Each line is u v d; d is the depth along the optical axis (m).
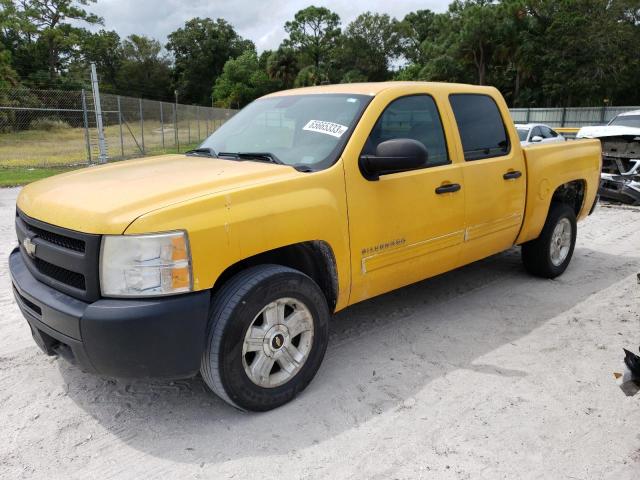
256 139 4.05
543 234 5.38
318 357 3.37
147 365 2.72
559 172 5.29
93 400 3.33
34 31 66.12
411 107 4.02
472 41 52.72
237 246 2.91
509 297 5.11
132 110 23.31
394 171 3.76
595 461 2.79
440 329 4.39
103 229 2.68
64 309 2.76
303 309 3.24
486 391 3.44
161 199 2.85
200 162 3.75
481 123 4.59
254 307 2.96
